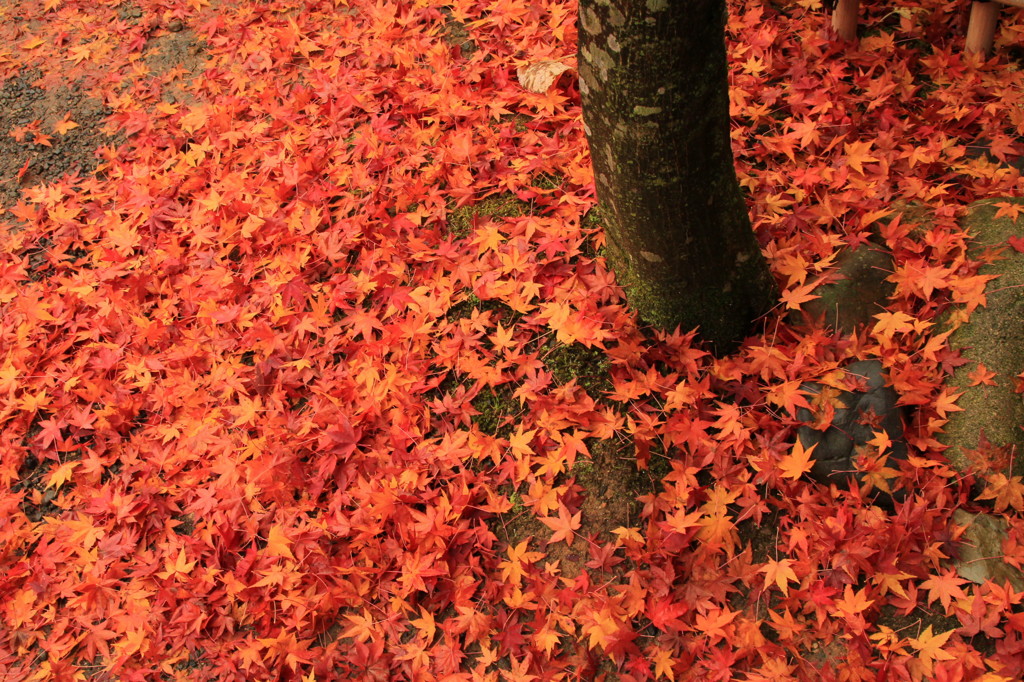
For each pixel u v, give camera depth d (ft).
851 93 12.66
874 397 9.34
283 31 16.08
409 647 9.24
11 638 10.29
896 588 8.52
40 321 12.95
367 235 12.48
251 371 11.59
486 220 12.23
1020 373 9.18
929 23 13.08
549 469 9.98
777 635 8.75
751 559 9.17
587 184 11.92
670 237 9.40
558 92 13.26
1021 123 11.34
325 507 10.31
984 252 9.95
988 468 8.93
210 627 9.90
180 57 16.81
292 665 9.35
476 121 13.67
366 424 10.71
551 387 10.57
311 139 14.21
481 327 11.03
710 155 8.91
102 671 9.94
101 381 11.99
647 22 7.75
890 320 9.70
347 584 9.70
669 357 10.36
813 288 10.30
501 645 9.10
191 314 12.60
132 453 11.42
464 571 9.62
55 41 17.75
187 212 13.93
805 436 9.42
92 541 10.61
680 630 8.86
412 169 13.24
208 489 10.71
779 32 13.48
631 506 9.77
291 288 11.73
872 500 9.11
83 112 16.26
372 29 15.87
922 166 11.24
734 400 10.00
